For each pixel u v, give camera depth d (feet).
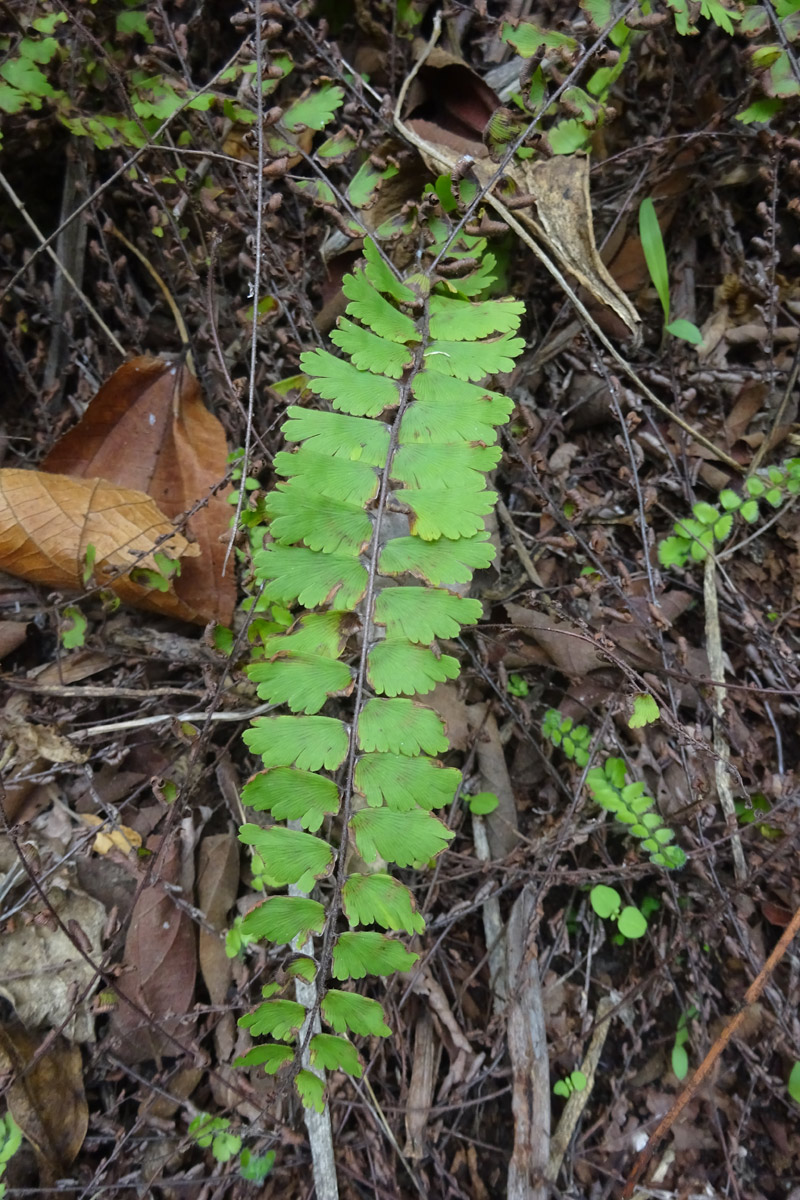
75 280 1.33
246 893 1.16
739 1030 1.16
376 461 0.95
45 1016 1.05
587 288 1.15
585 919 1.21
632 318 1.16
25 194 1.36
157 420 1.21
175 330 1.35
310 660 0.91
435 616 0.92
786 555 1.28
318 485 0.93
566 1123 1.14
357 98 1.16
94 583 1.14
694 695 1.22
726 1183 1.13
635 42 1.27
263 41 1.07
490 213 1.15
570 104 1.09
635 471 1.19
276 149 1.15
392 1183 1.08
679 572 1.28
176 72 1.19
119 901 1.10
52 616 1.19
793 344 1.31
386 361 0.99
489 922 1.19
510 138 1.12
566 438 1.35
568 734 1.19
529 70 1.11
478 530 0.92
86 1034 1.07
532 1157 1.10
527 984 1.15
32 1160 1.04
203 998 1.12
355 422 0.96
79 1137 1.05
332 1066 0.88
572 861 1.23
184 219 1.27
